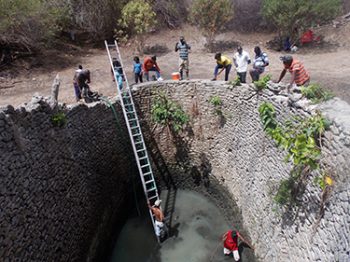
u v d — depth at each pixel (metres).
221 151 10.89
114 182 10.74
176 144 11.91
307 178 5.96
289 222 6.59
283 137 6.11
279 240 7.03
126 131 11.40
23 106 6.12
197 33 18.62
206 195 11.91
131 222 11.03
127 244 10.05
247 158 9.05
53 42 16.17
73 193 7.92
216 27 16.08
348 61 13.01
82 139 8.57
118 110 10.82
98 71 14.30
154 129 11.76
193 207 11.43
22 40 14.37
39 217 6.30
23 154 5.86
